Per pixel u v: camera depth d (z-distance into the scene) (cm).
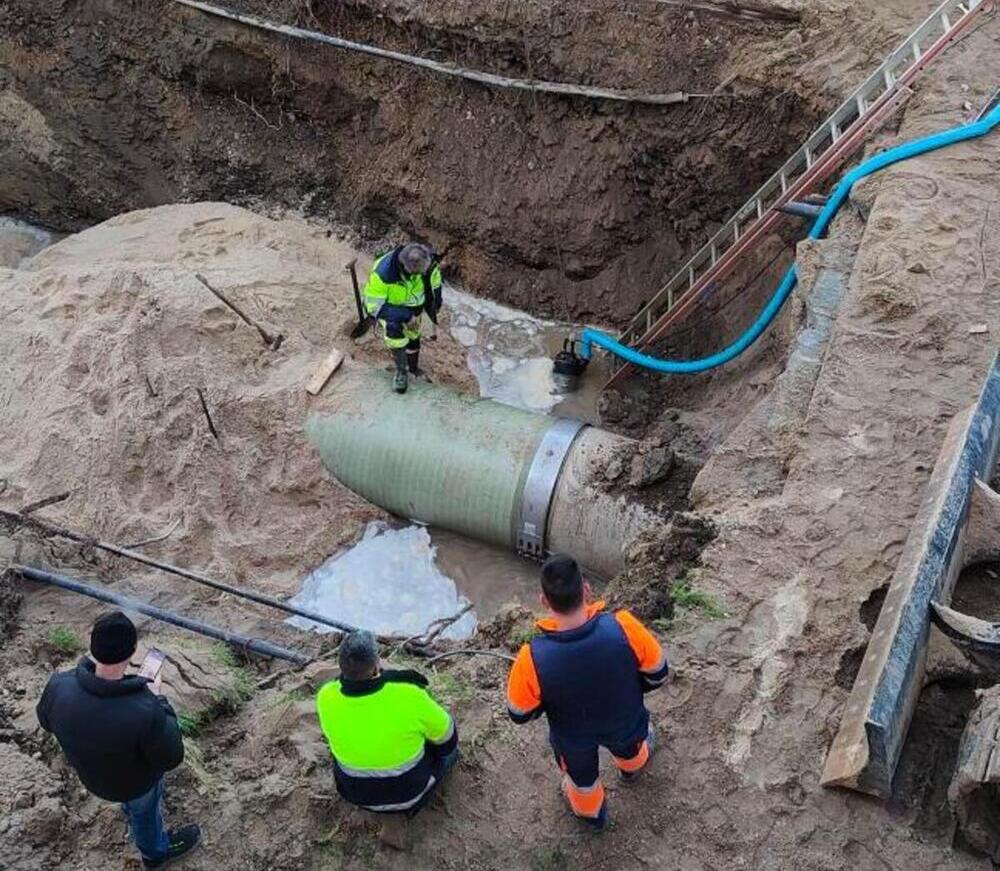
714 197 1212
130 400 1041
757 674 627
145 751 462
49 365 1088
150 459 1028
